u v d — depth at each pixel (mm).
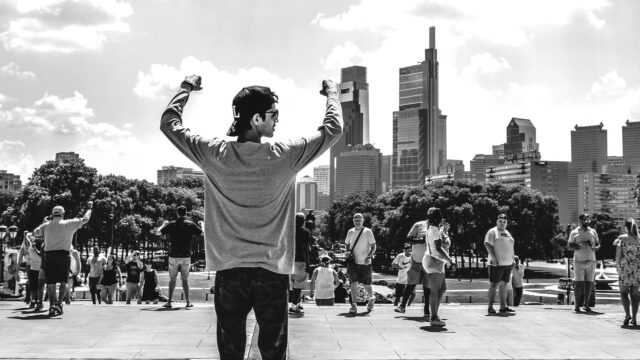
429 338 9523
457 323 11453
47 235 11742
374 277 77125
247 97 3482
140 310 12727
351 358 7816
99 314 12039
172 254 13328
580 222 13961
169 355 7754
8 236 16766
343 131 3600
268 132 3568
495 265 13320
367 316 12492
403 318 12117
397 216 86688
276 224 3393
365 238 13133
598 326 11156
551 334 10094
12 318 11391
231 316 3371
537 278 78062
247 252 3336
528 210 85125
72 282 17031
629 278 11148
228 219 3357
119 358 7543
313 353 8172
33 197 67312
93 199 70750
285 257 3438
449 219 81562
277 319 3371
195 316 11727
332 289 15961
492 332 10258
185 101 3682
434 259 11000
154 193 96125
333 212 131125
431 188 90562
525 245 85812
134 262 19312
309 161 3461
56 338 9117
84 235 71438
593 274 13758
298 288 12547
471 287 56188
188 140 3402
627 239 11336
